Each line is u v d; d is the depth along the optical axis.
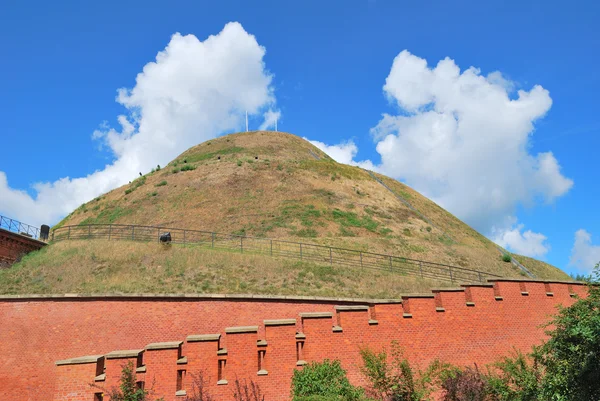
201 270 27.75
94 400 11.33
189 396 11.96
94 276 26.30
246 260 29.91
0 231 28.41
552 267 53.72
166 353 12.30
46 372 20.77
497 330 16.22
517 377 13.02
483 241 58.16
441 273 36.41
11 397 20.20
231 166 68.44
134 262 28.39
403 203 63.69
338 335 14.17
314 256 35.06
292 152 80.75
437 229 55.47
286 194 58.12
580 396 10.89
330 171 68.50
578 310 11.74
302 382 12.70
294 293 25.75
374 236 47.69
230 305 22.92
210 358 12.53
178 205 55.75
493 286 16.94
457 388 12.51
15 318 21.48
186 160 76.00
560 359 11.79
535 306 17.06
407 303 15.62
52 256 29.30
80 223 56.19
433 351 15.20
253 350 12.95
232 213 52.31
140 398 11.13
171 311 22.41
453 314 15.95
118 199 62.09
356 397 12.12
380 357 13.05
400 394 12.41
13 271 26.88
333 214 52.28
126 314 22.14
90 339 21.50
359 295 26.38
